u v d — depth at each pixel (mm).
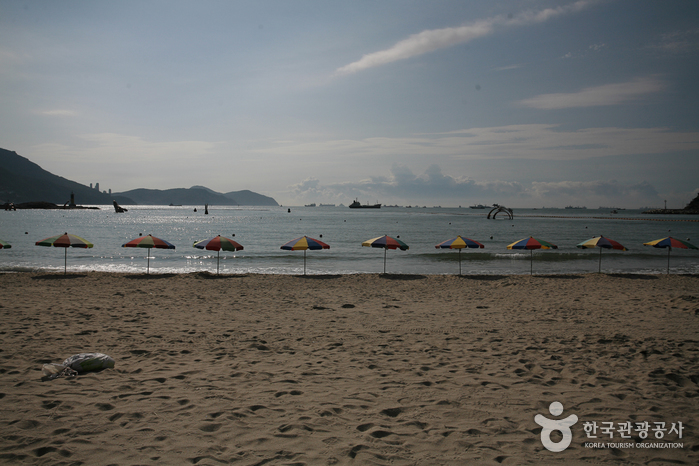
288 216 124250
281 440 3760
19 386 4969
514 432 3980
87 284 14289
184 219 95812
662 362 6227
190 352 6734
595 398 4855
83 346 6910
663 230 63969
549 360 6387
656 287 14883
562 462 3432
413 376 5645
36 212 142000
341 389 5117
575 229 65062
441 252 29562
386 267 22266
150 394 4828
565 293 13570
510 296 13008
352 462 3383
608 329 8516
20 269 19750
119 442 3654
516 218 120438
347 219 102062
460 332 8289
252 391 5004
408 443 3732
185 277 16375
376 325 8922
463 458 3479
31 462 3277
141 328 8336
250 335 7949
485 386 5250
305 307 10969
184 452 3506
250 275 17297
